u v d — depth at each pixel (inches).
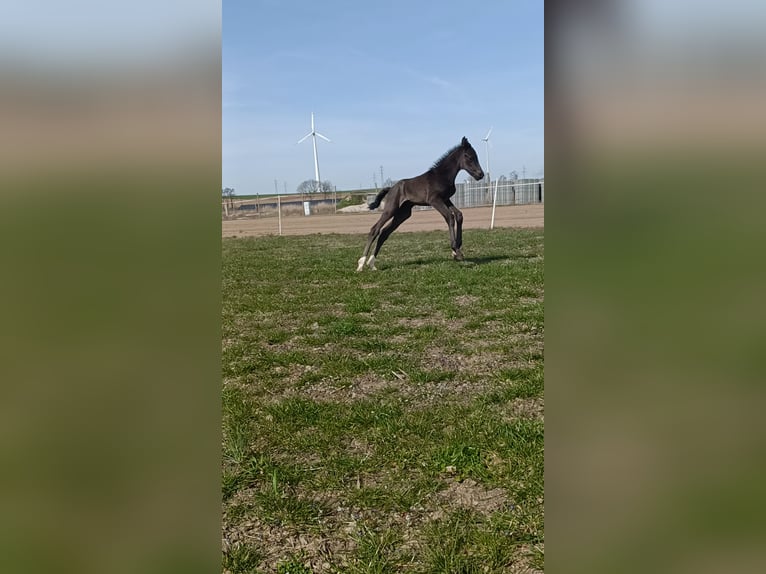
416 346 203.8
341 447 122.1
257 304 296.2
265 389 162.7
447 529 89.3
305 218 1391.5
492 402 144.5
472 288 313.9
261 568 82.9
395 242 656.4
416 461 113.0
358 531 91.2
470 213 1167.0
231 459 117.6
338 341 216.5
